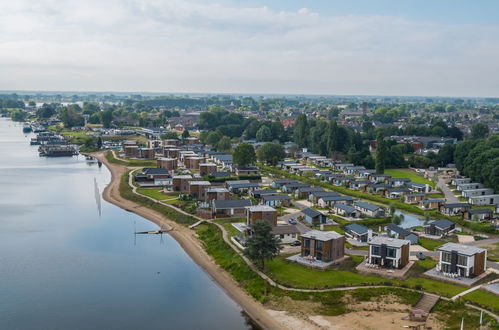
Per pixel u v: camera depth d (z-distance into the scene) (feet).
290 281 332.19
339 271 351.25
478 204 599.16
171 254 416.67
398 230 442.50
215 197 567.18
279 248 366.43
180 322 288.92
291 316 294.05
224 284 348.79
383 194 651.25
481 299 297.33
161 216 541.34
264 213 437.99
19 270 370.12
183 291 336.08
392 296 308.60
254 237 356.79
